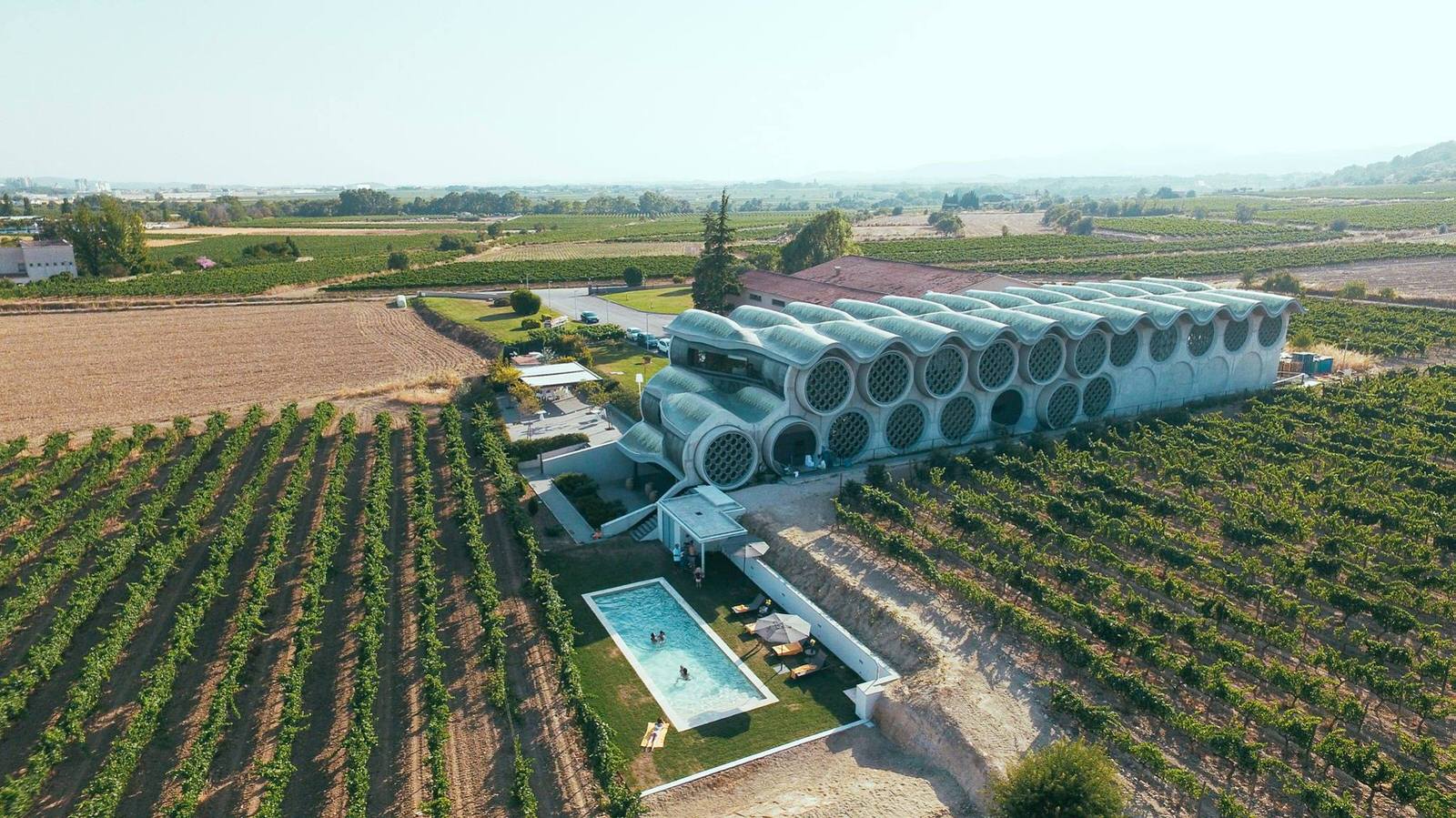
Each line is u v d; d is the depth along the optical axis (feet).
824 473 217.36
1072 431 235.81
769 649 151.64
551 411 285.23
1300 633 145.69
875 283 394.52
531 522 200.13
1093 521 178.09
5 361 340.59
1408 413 255.29
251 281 528.22
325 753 122.83
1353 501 191.62
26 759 122.83
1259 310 278.87
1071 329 237.25
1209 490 208.44
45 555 181.47
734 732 129.08
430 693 125.59
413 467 233.35
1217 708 127.24
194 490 218.18
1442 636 144.87
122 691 137.49
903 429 229.45
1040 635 138.62
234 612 159.63
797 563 173.58
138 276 568.41
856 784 115.65
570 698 127.95
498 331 394.93
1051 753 101.65
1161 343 263.29
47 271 553.23
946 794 113.70
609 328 387.96
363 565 167.94
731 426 202.80
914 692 130.11
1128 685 124.26
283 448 247.09
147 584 162.09
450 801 111.14
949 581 155.84
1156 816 104.99
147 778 118.62
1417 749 115.34
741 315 258.98
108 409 282.36
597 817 110.93
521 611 160.86
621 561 183.32
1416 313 412.77
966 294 293.02
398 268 617.21
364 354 362.33
